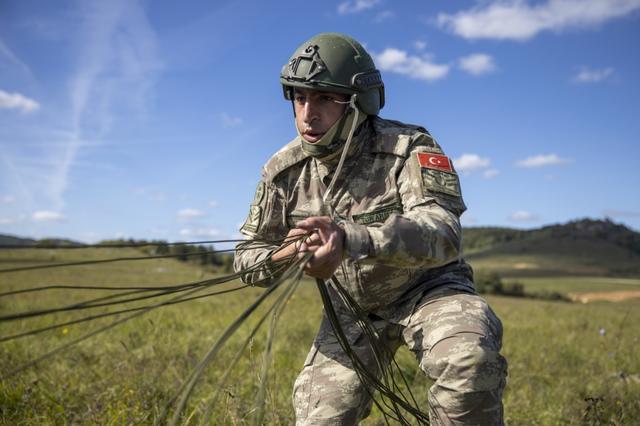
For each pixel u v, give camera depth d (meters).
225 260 32.28
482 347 2.08
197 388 3.94
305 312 10.12
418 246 2.00
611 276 94.75
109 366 4.58
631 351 7.27
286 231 2.70
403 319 2.44
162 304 1.61
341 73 2.39
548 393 4.60
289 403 3.64
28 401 3.63
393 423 3.51
